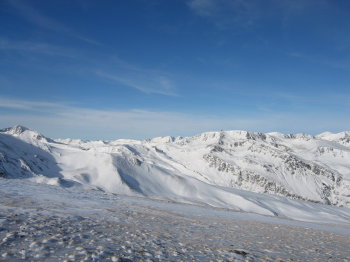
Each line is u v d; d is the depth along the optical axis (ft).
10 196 80.18
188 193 538.88
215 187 586.45
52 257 31.91
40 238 39.09
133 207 104.12
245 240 59.88
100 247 38.19
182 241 50.49
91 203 97.25
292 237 73.46
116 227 56.18
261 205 511.81
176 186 561.43
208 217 105.60
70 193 123.24
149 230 57.82
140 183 544.21
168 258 37.42
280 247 55.42
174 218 84.99
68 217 58.59
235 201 518.78
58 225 49.19
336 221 456.86
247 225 91.71
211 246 48.96
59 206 75.97
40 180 425.69
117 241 43.55
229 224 88.02
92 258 32.58
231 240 57.82
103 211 78.59
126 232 52.24
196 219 90.94
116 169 561.43
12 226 43.37
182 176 608.60
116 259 33.35
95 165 593.83
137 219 72.18
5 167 477.77
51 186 149.28
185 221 81.05
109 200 122.21
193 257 39.52
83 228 50.06
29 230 42.39
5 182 124.47
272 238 67.36
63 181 418.10
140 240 46.60
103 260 32.58
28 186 122.93
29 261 29.94
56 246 36.24
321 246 62.59
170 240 49.88
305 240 70.08
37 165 572.51
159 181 573.74
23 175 488.44
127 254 36.55
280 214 488.44
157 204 140.56
